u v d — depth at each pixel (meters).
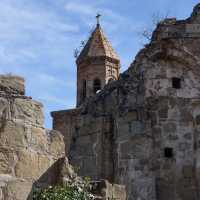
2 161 10.35
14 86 11.16
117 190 16.23
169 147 25.64
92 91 40.81
